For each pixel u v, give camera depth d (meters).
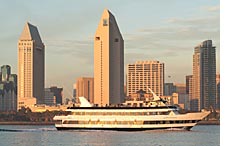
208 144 164.88
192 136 196.25
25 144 169.88
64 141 173.25
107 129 197.75
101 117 198.00
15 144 170.50
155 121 193.88
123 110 195.25
